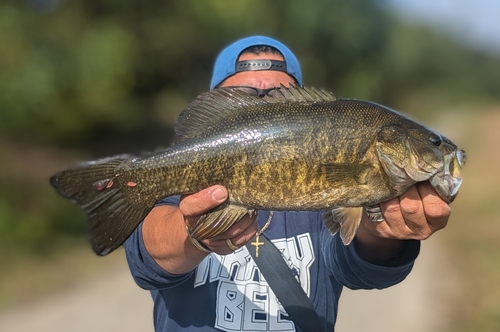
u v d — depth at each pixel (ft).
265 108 2.03
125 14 14.56
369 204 1.96
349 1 25.57
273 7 19.56
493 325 4.97
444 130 28.07
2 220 8.91
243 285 2.21
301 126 1.98
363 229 2.01
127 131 18.75
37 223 9.29
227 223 1.92
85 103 14.10
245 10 16.28
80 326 5.42
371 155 1.95
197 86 19.26
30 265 7.68
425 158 1.94
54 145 15.19
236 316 2.17
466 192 12.60
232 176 1.99
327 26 23.56
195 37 16.63
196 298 2.19
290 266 2.24
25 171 11.83
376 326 5.00
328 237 2.26
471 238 8.35
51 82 11.10
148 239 2.06
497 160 17.22
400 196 1.92
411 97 44.86
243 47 2.52
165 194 2.01
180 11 15.58
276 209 1.98
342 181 1.95
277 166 1.97
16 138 13.53
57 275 7.26
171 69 18.22
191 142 2.02
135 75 15.71
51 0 12.64
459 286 6.12
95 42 11.95
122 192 2.01
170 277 2.05
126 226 1.99
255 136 1.98
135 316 5.66
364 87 28.89
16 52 10.85
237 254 2.24
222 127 2.02
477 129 27.32
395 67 35.86
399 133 1.95
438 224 1.89
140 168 2.01
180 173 2.00
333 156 1.96
